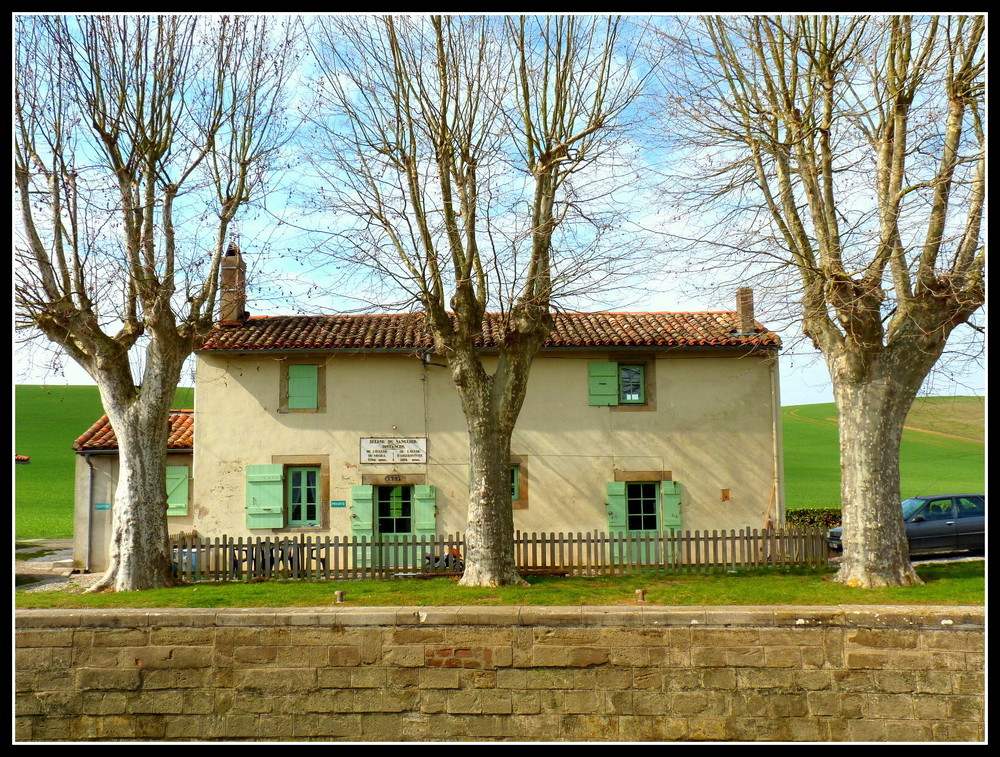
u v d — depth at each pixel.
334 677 10.98
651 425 19.03
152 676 11.12
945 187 12.88
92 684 11.11
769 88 13.74
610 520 18.69
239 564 14.87
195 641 11.15
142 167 14.43
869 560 12.95
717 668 10.70
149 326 14.57
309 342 18.81
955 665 10.41
